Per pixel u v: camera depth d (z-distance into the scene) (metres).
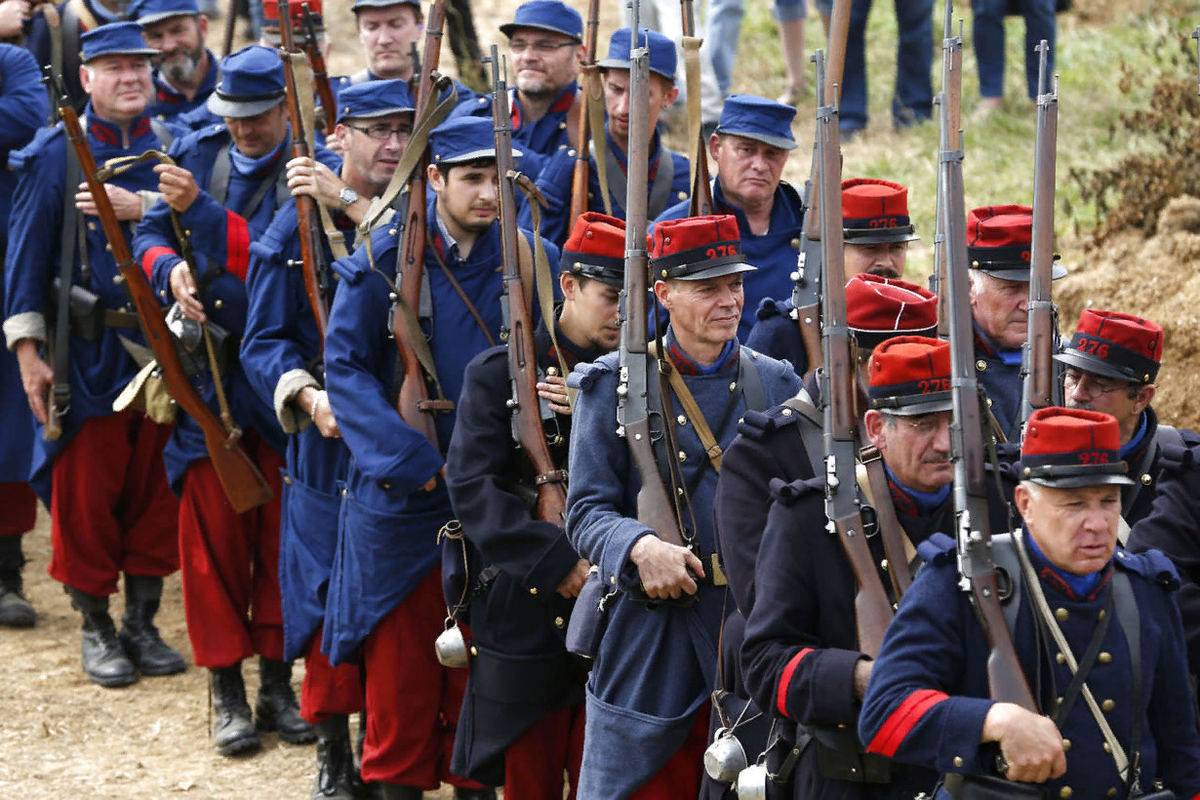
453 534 17.66
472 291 18.81
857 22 40.38
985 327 16.52
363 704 20.41
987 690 11.44
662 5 39.88
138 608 25.30
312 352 20.86
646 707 15.23
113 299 24.55
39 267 24.39
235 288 22.14
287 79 20.86
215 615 22.44
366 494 18.80
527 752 17.62
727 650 14.12
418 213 18.69
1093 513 11.06
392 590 18.56
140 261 22.53
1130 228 30.28
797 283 18.16
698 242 14.90
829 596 12.73
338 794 20.67
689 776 15.68
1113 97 41.69
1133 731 11.35
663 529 14.91
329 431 19.45
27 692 24.11
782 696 12.45
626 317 15.30
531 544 16.58
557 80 24.86
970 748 10.96
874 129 41.38
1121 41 46.47
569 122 24.91
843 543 12.65
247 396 22.47
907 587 12.46
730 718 14.16
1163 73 34.94
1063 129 39.47
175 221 22.20
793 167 38.78
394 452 17.91
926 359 12.37
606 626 15.49
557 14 24.59
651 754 15.15
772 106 20.34
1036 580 11.40
